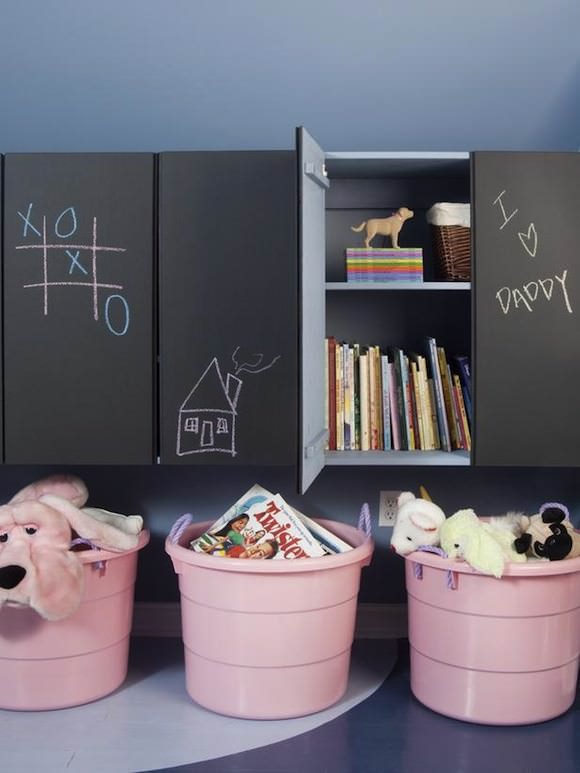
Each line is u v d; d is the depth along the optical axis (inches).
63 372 86.4
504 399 88.0
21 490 94.9
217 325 86.0
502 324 87.8
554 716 84.7
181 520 90.5
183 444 86.5
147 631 106.3
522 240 87.7
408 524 86.5
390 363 97.6
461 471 105.2
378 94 101.3
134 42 100.7
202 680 86.2
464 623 83.0
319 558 82.9
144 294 86.2
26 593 81.0
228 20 100.3
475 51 100.5
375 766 75.7
